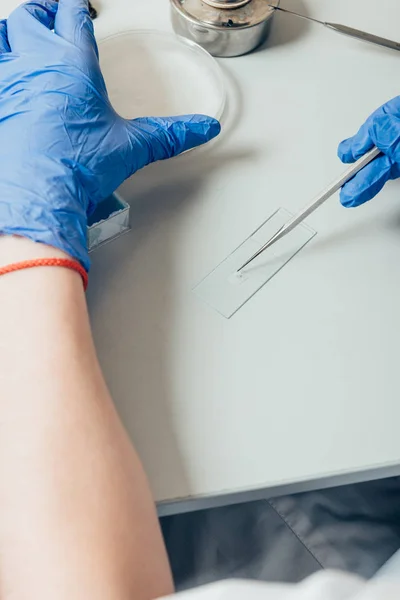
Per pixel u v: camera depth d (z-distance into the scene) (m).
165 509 0.42
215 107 0.55
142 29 0.57
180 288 0.47
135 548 0.37
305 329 0.46
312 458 0.43
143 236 0.49
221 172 0.52
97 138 0.48
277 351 0.46
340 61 0.57
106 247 0.48
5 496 0.38
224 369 0.45
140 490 0.39
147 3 0.59
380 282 0.48
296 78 0.56
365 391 0.45
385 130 0.49
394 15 0.60
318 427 0.44
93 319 0.46
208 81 0.56
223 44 0.56
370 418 0.44
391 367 0.46
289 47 0.58
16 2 0.58
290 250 0.49
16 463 0.38
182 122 0.51
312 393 0.45
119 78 0.55
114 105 0.54
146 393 0.44
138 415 0.43
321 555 0.55
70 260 0.44
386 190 0.52
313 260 0.49
